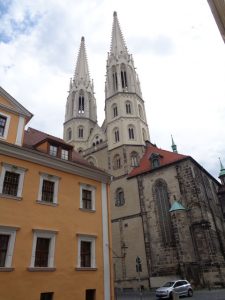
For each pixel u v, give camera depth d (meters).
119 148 54.81
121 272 42.88
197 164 47.34
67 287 18.88
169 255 40.12
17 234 17.91
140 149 54.41
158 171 47.12
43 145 23.73
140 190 47.75
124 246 44.62
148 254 41.56
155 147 54.53
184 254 37.91
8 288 16.16
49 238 19.61
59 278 18.72
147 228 43.78
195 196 41.50
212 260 36.16
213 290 33.06
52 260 18.92
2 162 19.12
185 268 37.12
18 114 22.34
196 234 38.91
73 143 66.06
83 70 81.69
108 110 61.62
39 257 18.66
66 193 22.02
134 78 66.62
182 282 29.23
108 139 57.84
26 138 25.78
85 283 20.00
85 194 23.75
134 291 39.75
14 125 21.66
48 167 21.80
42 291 17.55
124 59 68.31
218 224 46.22
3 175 18.92
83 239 21.47
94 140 64.06
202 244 37.78
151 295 32.28
